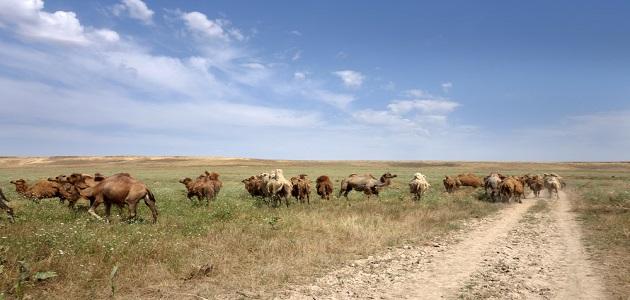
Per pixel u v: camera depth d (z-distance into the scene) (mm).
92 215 13906
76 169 99938
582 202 24781
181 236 11477
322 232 13047
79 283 7488
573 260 10055
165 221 13914
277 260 9586
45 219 13727
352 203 21594
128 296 7078
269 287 7770
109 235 10711
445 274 8891
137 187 14086
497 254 10891
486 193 28750
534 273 8914
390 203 21750
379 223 14883
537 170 105250
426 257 10500
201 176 22922
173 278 8094
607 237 12844
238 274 8547
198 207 18516
